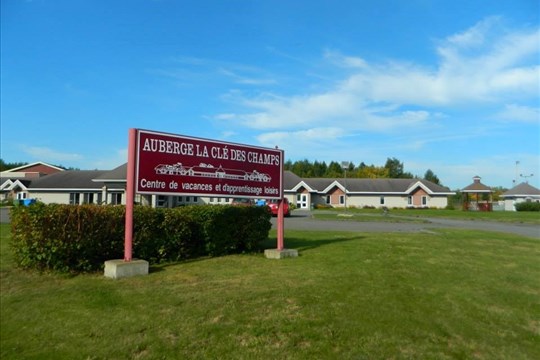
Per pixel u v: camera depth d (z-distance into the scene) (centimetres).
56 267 705
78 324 474
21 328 468
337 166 10550
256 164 941
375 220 2716
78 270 723
